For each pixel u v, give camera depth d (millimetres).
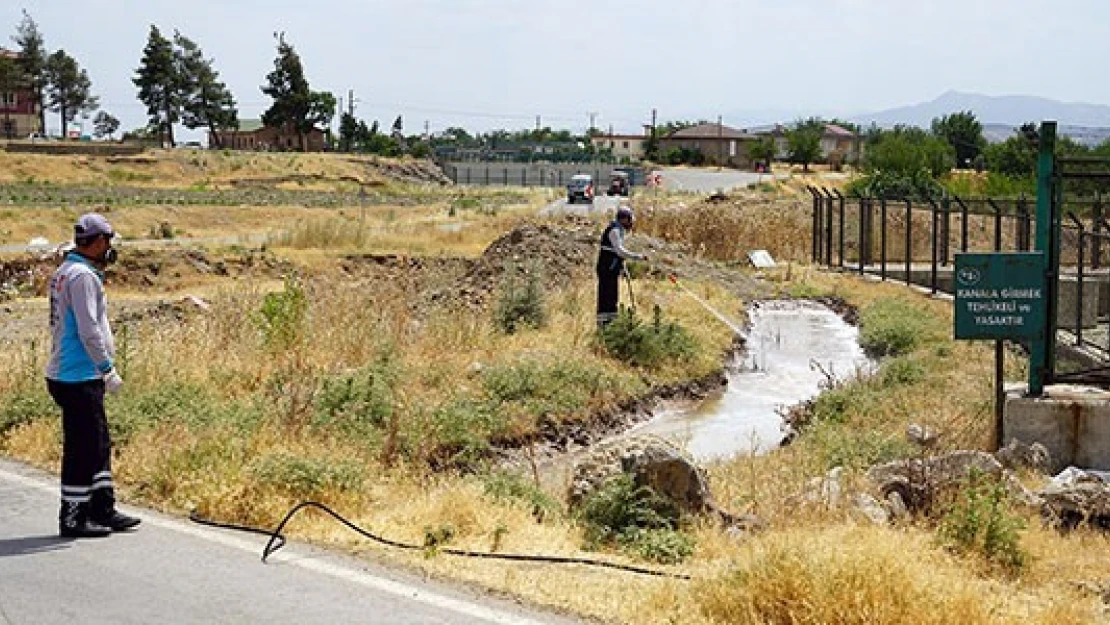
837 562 5871
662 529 7719
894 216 38344
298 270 31094
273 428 10133
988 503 7586
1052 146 11195
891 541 6488
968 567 7035
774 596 5852
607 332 16891
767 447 13211
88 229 7676
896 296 25938
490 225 44406
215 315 16031
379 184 94750
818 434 12375
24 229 41312
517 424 12945
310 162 99625
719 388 17203
